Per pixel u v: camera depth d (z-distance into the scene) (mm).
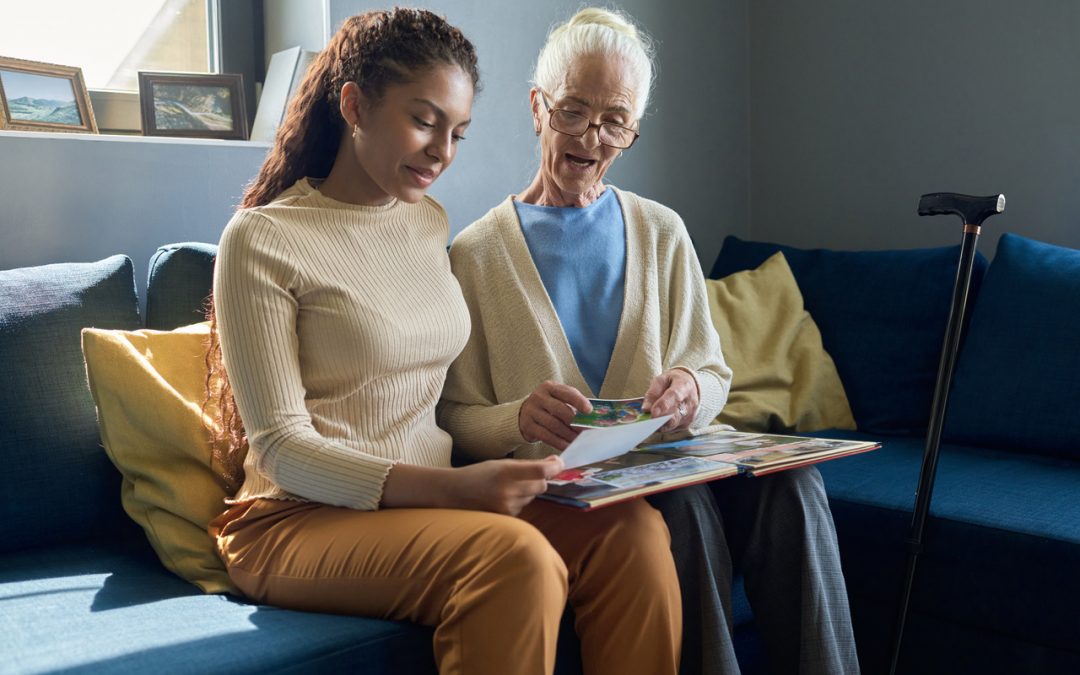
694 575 1491
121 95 2193
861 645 1883
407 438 1486
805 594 1512
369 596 1305
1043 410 2105
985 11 2629
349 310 1407
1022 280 2236
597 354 1773
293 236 1410
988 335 2238
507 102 2521
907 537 1749
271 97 2277
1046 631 1623
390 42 1400
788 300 2512
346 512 1361
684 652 1509
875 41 2848
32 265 1858
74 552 1599
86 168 1900
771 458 1454
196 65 2363
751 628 1837
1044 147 2553
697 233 3031
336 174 1503
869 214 2902
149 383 1564
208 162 2039
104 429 1577
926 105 2762
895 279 2463
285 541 1373
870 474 1997
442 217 1658
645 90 1765
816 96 2988
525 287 1749
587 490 1308
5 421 1578
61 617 1293
